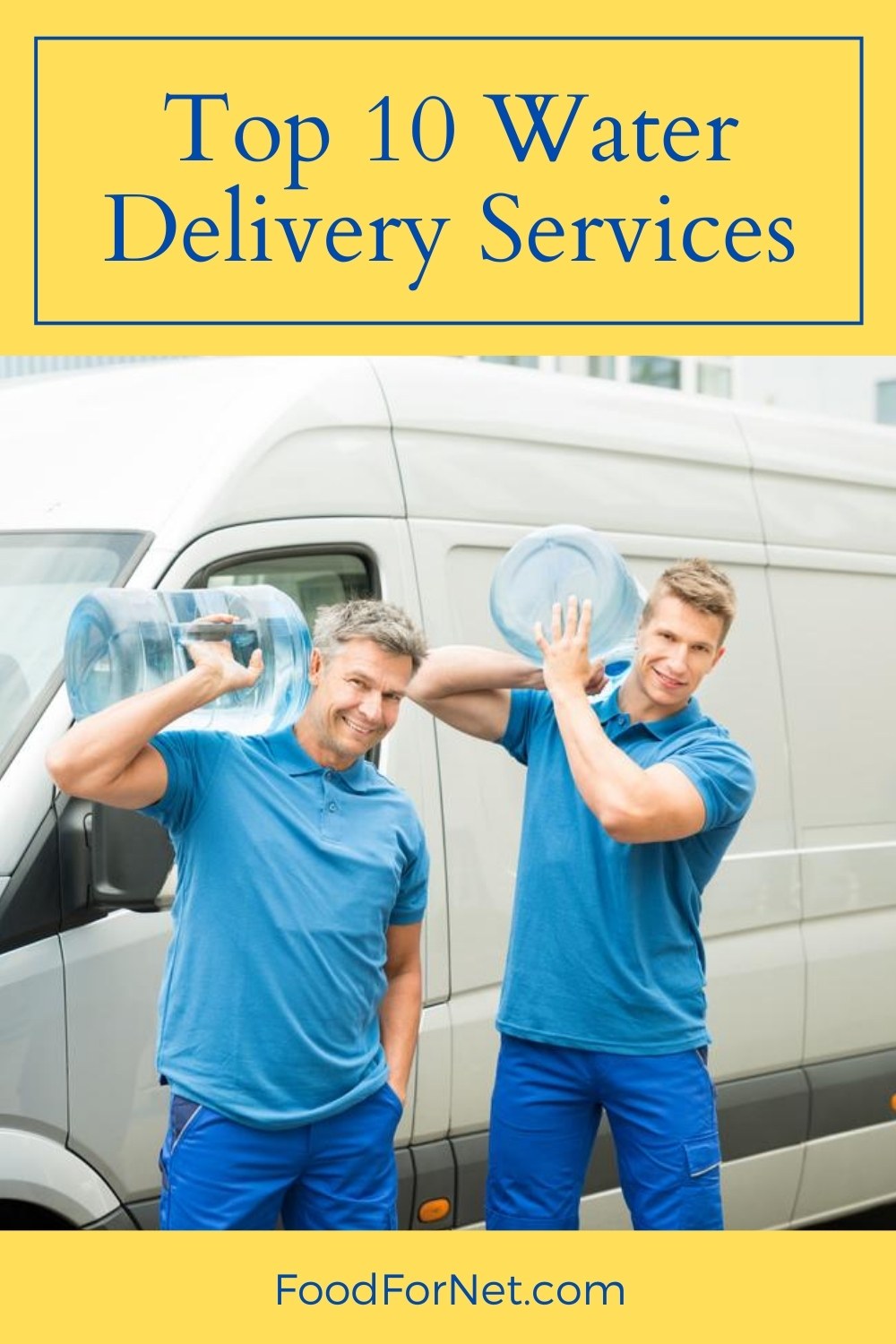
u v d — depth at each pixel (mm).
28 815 3562
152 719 2951
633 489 5047
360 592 4305
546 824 3617
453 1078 4379
